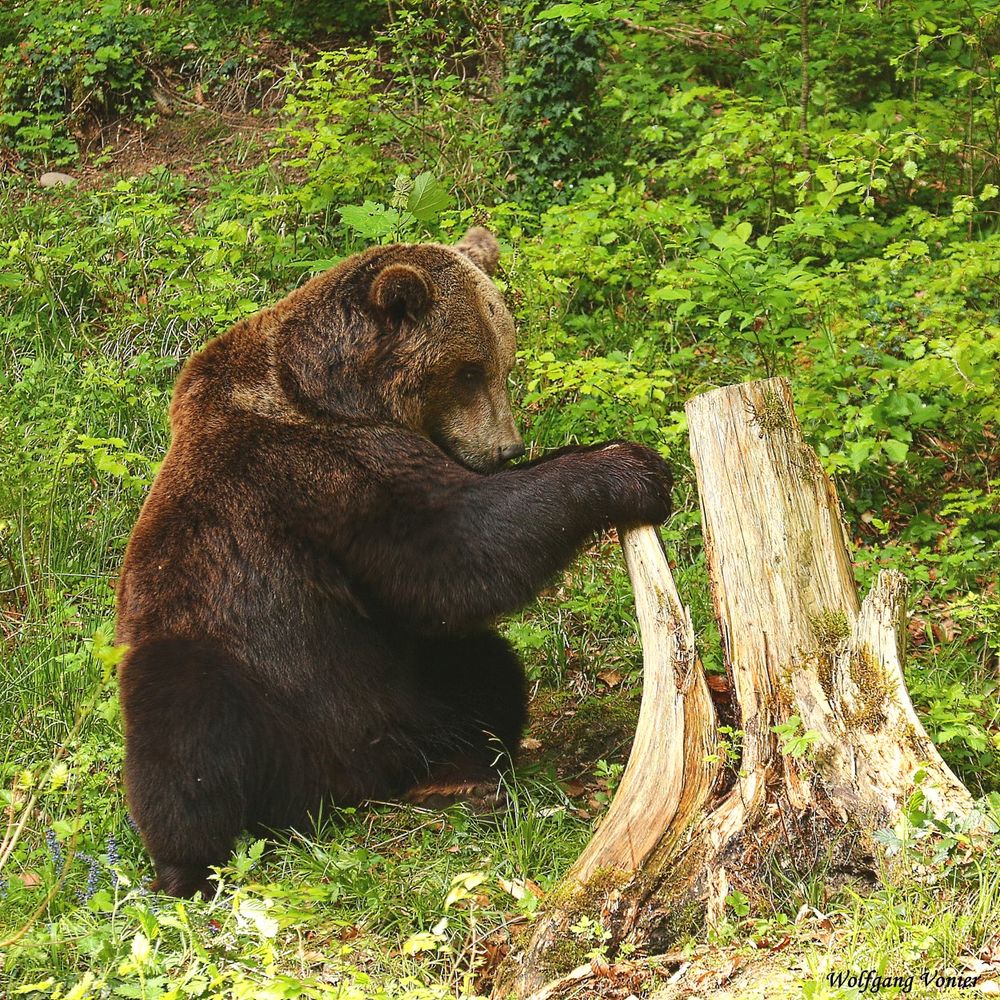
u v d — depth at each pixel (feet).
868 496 50.47
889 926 23.63
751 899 26.61
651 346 54.03
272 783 33.68
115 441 46.50
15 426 53.93
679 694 29.35
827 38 72.84
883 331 53.52
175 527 34.27
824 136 63.36
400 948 27.78
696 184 67.00
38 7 88.99
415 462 34.22
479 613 33.94
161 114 82.89
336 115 70.90
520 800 34.94
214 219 67.10
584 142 67.82
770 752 28.12
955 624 43.68
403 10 80.07
